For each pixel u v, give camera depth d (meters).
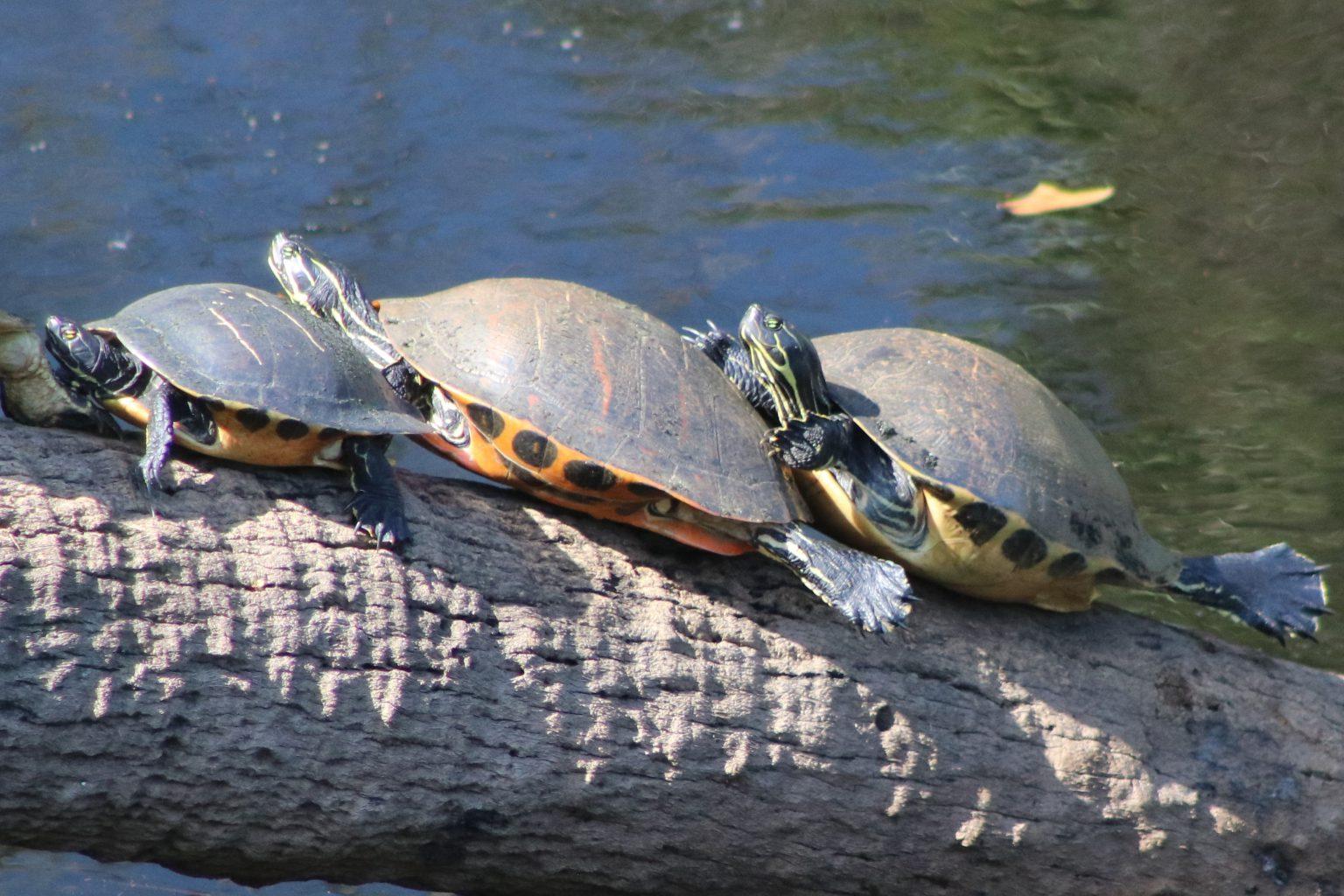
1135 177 30.86
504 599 13.17
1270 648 19.75
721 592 14.07
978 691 14.22
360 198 28.28
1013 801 14.11
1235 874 14.50
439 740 12.63
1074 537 14.24
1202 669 14.91
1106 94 34.03
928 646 14.32
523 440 13.45
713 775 13.46
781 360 14.26
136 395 12.93
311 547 12.59
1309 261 27.94
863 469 14.48
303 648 12.23
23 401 12.73
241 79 32.06
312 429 12.68
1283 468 22.78
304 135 30.19
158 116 30.27
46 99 30.27
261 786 12.22
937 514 14.19
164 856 12.56
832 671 13.85
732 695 13.58
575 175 29.64
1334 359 25.27
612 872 13.73
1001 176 30.61
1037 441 14.60
